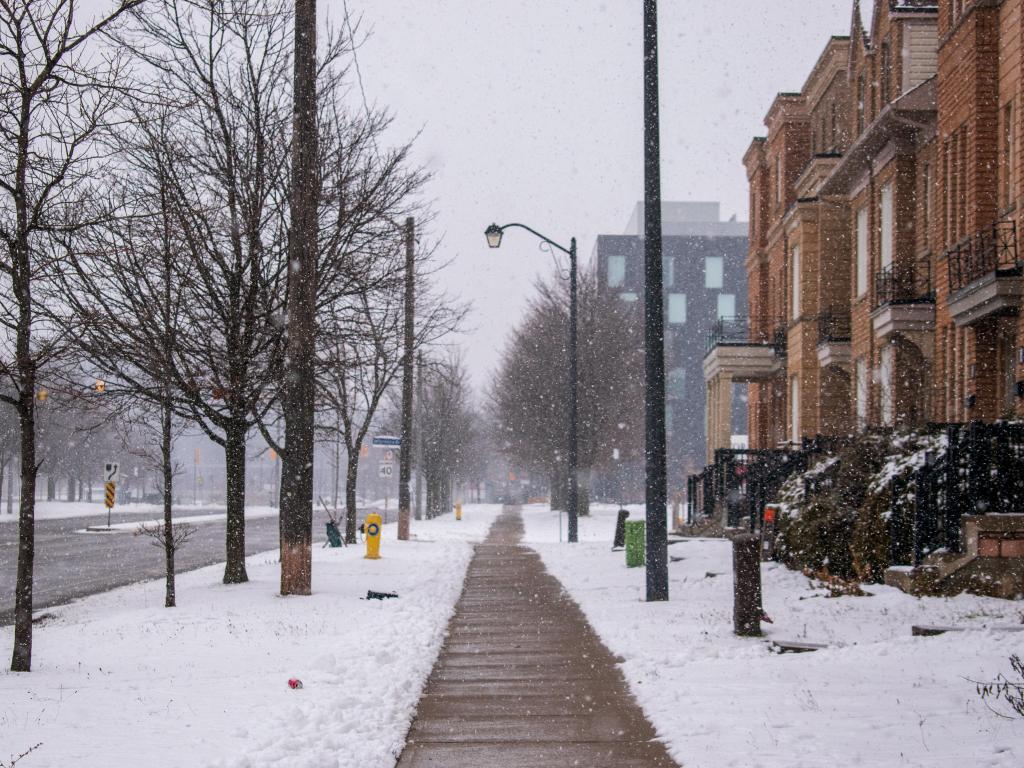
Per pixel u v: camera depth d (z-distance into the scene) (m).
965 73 20.06
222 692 8.68
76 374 19.78
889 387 24.56
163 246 16.08
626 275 96.62
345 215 18.09
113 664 10.40
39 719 7.57
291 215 16.28
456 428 67.50
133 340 16.42
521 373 55.69
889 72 26.41
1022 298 17.36
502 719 7.96
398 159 19.47
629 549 20.67
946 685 8.14
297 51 16.06
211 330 17.09
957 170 20.56
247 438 19.11
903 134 24.27
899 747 6.48
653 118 15.50
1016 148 18.31
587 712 8.13
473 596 16.72
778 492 20.98
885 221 25.70
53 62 10.14
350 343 19.30
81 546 32.66
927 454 13.55
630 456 54.47
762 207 40.62
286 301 17.53
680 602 14.62
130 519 53.09
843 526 16.25
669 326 96.50
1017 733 6.66
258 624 13.18
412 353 24.89
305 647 11.21
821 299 32.25
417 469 54.09
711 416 42.62
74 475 83.31
